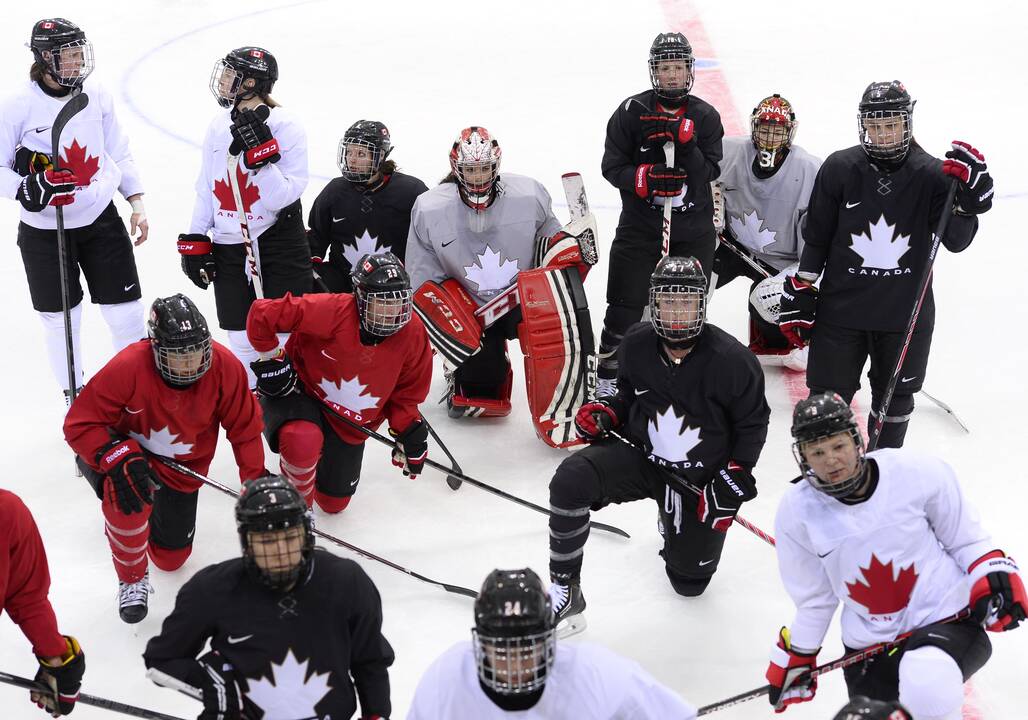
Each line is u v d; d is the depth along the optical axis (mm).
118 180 11375
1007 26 25188
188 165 18703
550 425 11023
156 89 22531
